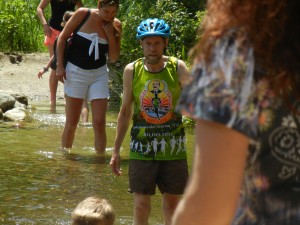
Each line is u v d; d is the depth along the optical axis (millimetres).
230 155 4062
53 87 26844
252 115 4086
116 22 18578
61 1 25797
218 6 4332
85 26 18312
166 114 11477
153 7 29422
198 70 4191
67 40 18484
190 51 4516
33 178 15570
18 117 23688
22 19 36406
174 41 28125
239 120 4031
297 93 4238
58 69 18500
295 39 4215
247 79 4074
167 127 11438
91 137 20906
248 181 4387
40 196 14070
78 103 18625
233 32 4188
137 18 29203
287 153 4312
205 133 4098
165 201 11641
